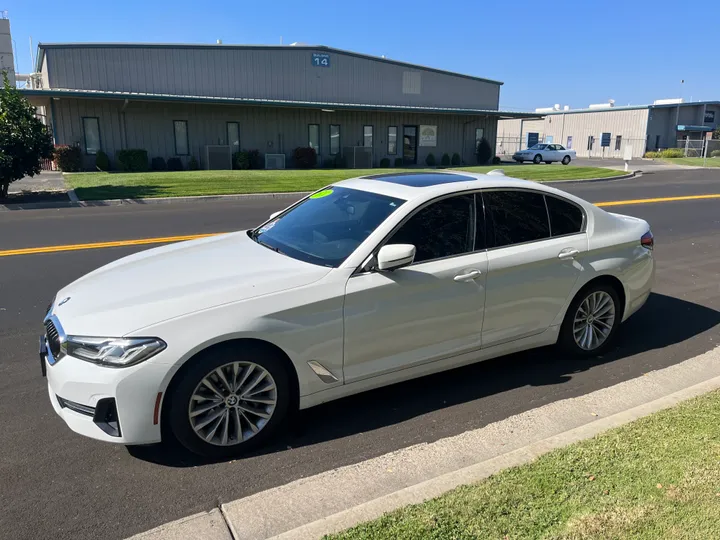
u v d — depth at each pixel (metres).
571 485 2.86
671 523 2.57
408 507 2.70
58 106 24.86
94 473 3.21
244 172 23.86
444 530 2.54
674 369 4.60
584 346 4.80
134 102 26.09
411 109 32.28
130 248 9.17
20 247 9.20
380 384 3.83
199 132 28.03
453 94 37.28
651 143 53.12
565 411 3.91
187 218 12.54
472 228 4.12
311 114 31.03
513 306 4.26
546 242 4.43
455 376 4.55
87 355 3.09
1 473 3.20
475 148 38.25
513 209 4.35
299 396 3.54
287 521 2.78
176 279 3.59
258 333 3.27
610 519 2.59
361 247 3.70
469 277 3.97
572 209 4.65
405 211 3.88
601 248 4.67
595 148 56.00
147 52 27.05
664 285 7.31
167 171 24.89
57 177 21.62
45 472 3.22
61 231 10.79
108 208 14.39
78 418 3.14
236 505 2.90
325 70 32.25
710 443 3.21
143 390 3.06
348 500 2.95
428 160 35.78
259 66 30.12
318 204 4.59
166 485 3.11
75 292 3.65
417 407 4.03
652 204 15.34
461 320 4.03
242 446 3.40
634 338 5.39
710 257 8.96
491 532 2.53
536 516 2.63
